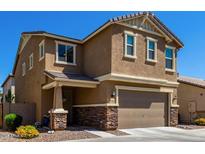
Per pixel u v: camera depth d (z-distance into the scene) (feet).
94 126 62.23
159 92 69.97
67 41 69.41
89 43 69.41
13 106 68.44
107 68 60.18
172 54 75.31
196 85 88.48
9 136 50.31
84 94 67.82
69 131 55.88
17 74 100.37
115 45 60.13
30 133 47.62
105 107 59.11
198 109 87.61
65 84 58.85
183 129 65.82
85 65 70.59
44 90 67.97
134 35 63.98
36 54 73.72
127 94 62.75
